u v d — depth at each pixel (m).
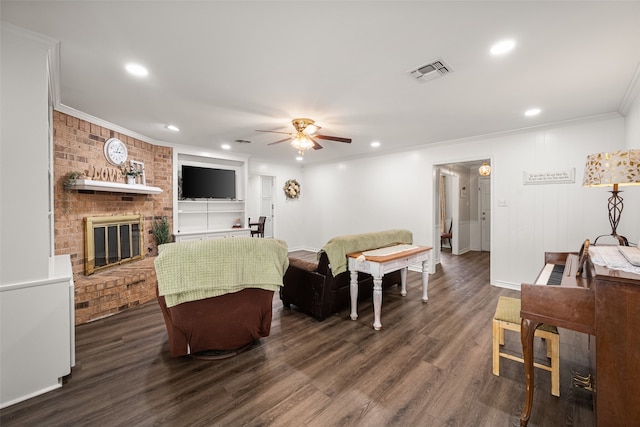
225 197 5.62
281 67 2.19
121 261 3.74
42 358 1.83
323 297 2.91
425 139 4.50
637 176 1.80
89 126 3.35
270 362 2.21
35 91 1.80
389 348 2.42
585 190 3.47
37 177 1.82
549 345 2.18
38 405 1.71
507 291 3.96
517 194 3.97
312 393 1.84
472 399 1.78
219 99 2.81
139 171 3.94
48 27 1.70
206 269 2.03
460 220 6.94
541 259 3.81
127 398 1.78
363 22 1.65
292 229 7.21
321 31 1.74
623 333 1.25
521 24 1.67
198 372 2.07
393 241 3.77
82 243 3.25
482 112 3.21
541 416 1.62
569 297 1.40
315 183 7.06
